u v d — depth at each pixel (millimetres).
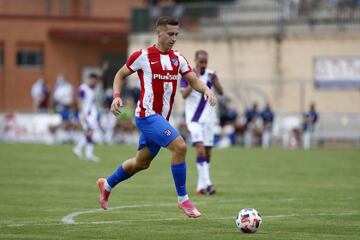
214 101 30500
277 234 29531
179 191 30938
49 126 105812
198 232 29969
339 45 110625
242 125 101875
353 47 109938
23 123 107500
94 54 148000
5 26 144250
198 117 45594
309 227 31562
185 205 30984
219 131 101438
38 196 43594
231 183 52625
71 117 105938
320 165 69000
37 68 145625
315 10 115938
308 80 110625
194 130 45438
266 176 58281
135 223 32625
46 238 28453
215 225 32031
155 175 58531
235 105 114125
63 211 36812
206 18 121000
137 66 30875
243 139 101875
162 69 30797
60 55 146250
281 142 101750
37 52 146000
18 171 60594
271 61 114812
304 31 112688
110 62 148875
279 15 116125
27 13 151000
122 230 30516
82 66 147375
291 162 72312
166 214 35750
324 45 111312
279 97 111875
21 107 144125
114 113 30641
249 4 127312
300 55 113000
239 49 117125
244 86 113625
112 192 46062
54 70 145875
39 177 55750
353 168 65875
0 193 45156
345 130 101438
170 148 30516
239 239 28156
